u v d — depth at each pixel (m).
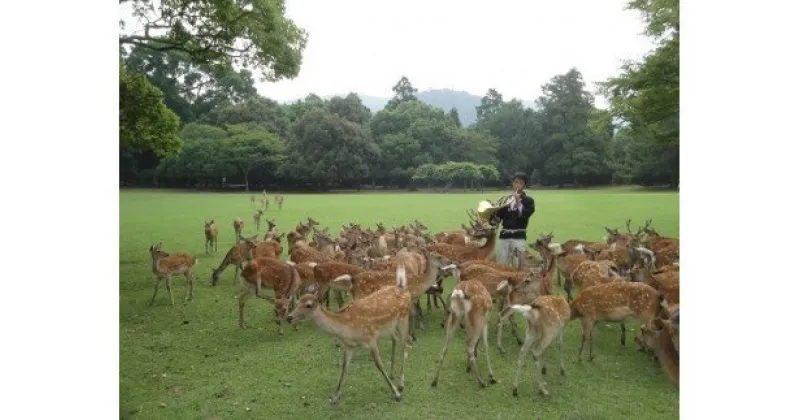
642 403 5.90
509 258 10.01
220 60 16.33
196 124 68.75
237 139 66.69
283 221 26.48
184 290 11.46
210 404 6.09
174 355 7.64
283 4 16.95
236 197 49.97
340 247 12.59
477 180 74.19
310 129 67.25
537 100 83.12
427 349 7.70
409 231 15.91
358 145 69.06
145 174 68.88
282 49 15.98
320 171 65.88
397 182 77.50
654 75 18.53
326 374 6.87
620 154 75.69
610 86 20.16
